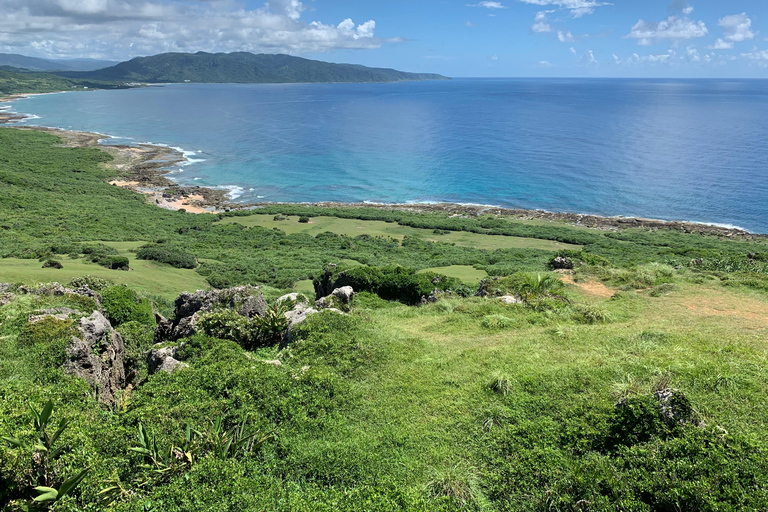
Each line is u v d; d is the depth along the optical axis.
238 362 13.65
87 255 43.38
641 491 7.25
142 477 8.30
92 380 13.50
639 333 14.57
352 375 13.33
